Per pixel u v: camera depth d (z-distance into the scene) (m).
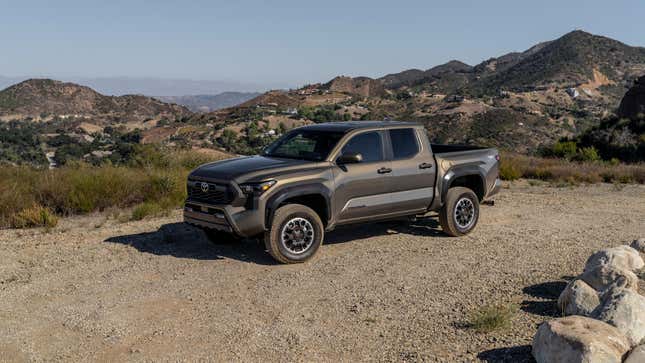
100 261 7.47
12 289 6.36
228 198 7.16
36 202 10.94
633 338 4.41
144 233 9.12
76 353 4.70
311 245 7.43
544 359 4.17
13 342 4.93
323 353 4.64
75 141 165.50
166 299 5.99
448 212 8.70
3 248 8.19
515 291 6.11
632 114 47.50
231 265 7.26
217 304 5.82
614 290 4.98
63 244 8.41
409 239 8.70
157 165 16.14
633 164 25.81
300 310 5.64
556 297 5.88
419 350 4.65
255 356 4.59
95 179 11.98
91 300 5.98
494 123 195.75
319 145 7.93
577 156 28.80
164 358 4.57
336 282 6.53
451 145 10.12
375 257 7.63
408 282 6.50
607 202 12.51
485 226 9.71
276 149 8.38
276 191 7.18
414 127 8.56
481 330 4.98
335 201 7.61
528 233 9.10
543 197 13.33
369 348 4.72
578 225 9.78
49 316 5.53
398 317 5.41
